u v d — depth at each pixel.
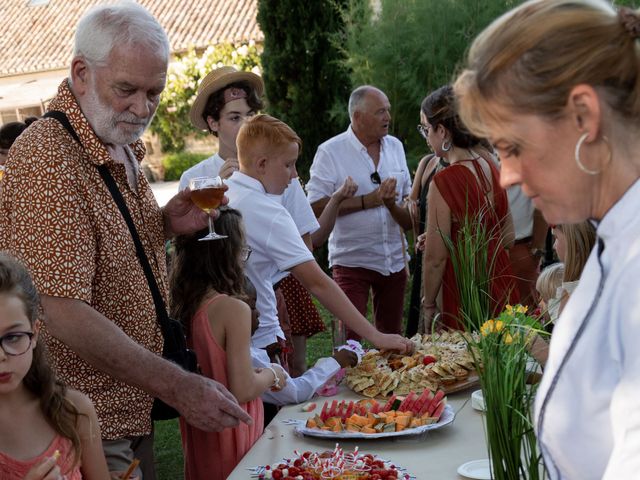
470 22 7.98
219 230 2.65
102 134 2.25
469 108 1.02
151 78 2.25
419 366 2.77
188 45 20.00
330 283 3.05
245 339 2.60
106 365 2.14
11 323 1.80
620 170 0.98
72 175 2.16
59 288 2.11
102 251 2.23
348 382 2.81
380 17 8.45
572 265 2.47
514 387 1.56
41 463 1.72
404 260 4.93
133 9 2.25
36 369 1.92
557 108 0.96
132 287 2.30
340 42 8.65
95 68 2.21
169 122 20.12
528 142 0.98
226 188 2.53
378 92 4.92
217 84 4.00
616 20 0.96
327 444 2.29
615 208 0.98
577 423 1.03
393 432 2.24
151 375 2.15
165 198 17.00
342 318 3.02
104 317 2.16
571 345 1.02
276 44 8.72
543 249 4.34
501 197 3.54
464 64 1.06
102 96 2.21
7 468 1.86
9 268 1.84
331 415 2.43
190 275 2.70
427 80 8.15
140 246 2.36
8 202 2.19
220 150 4.16
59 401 1.93
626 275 0.96
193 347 2.67
